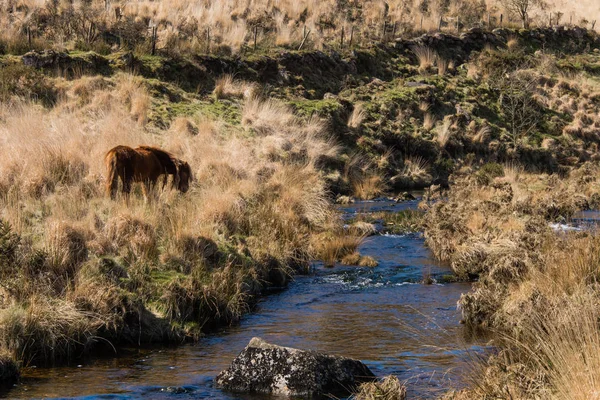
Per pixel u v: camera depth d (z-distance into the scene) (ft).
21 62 149.38
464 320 62.39
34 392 45.19
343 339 57.47
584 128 197.77
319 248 91.61
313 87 183.93
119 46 172.65
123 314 57.41
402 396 42.29
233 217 83.82
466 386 43.62
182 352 55.01
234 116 152.76
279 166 124.88
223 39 189.98
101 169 90.68
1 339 50.55
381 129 166.61
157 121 137.69
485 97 198.08
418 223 110.32
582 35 258.37
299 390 44.86
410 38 221.46
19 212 68.33
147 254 66.69
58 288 57.93
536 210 109.09
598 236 67.31
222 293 64.85
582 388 34.55
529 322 51.34
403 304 68.95
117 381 47.73
